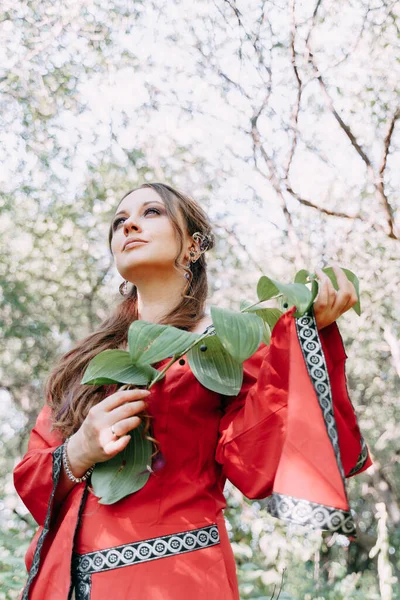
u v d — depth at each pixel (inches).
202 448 53.9
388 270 213.8
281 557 179.3
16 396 251.1
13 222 245.4
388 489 239.5
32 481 54.9
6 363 249.1
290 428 44.9
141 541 50.2
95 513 52.4
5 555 121.4
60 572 51.2
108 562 50.1
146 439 52.2
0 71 215.2
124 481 51.1
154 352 49.5
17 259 247.0
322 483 43.1
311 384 45.8
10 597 108.2
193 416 54.0
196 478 53.2
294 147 197.6
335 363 48.5
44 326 250.8
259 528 177.5
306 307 46.7
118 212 65.9
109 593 49.1
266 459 49.8
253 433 50.4
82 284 250.2
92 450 51.1
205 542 51.1
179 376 55.0
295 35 196.4
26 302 250.8
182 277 64.0
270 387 49.9
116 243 63.8
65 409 59.5
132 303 67.6
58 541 52.5
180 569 49.4
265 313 55.3
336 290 51.9
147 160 230.7
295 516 42.6
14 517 188.5
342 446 48.3
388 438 242.4
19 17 209.6
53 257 247.1
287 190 196.7
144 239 62.4
